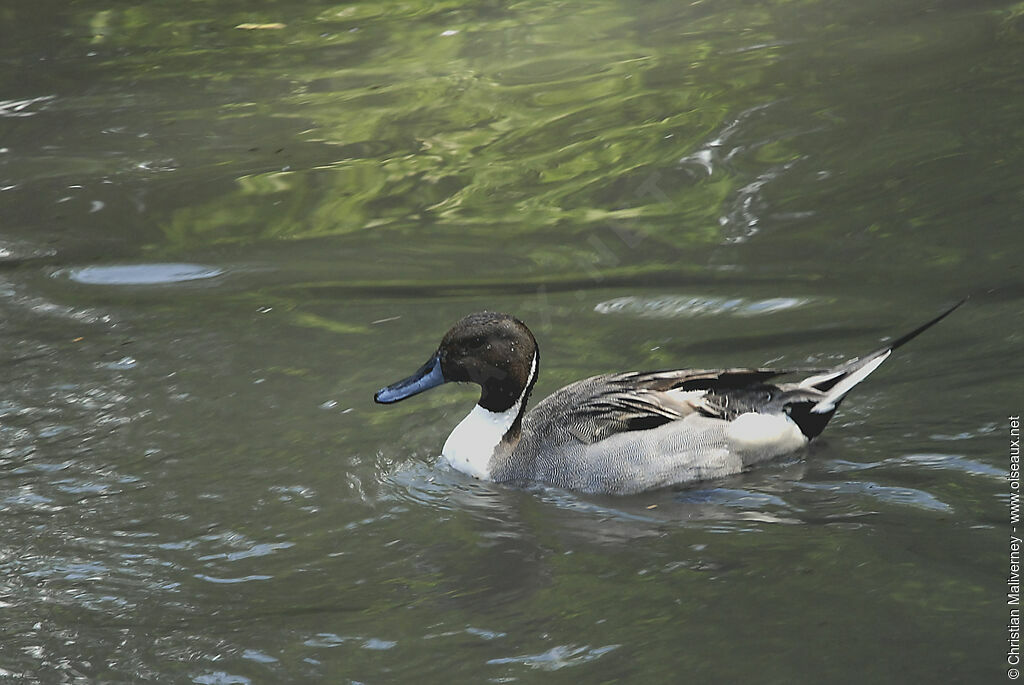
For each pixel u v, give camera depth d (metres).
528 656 7.98
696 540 9.25
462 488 10.34
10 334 13.34
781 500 9.74
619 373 11.80
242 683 7.90
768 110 18.42
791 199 15.67
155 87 21.11
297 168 17.70
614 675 7.72
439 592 8.77
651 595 8.55
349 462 10.73
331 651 8.16
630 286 13.77
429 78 20.94
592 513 9.81
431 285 14.15
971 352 11.59
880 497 9.60
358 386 11.99
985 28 20.56
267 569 9.20
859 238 14.44
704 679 7.62
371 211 16.33
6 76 21.86
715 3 23.73
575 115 18.98
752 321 12.71
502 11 24.31
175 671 8.04
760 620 8.17
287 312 13.69
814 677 7.55
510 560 9.16
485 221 15.88
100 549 9.53
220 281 14.51
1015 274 13.08
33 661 8.20
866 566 8.70
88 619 8.66
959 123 17.14
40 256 15.27
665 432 10.20
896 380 11.27
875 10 22.23
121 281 14.61
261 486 10.37
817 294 13.16
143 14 25.06
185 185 17.23
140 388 12.12
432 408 11.68
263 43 23.20
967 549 8.82
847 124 17.59
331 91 20.61
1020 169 15.63
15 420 11.58
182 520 9.90
